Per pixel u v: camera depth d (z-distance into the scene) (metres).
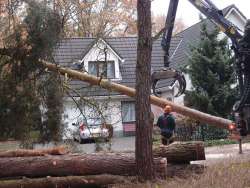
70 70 13.55
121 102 28.61
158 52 32.25
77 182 9.27
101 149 13.07
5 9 12.80
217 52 22.17
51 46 12.82
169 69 11.05
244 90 11.16
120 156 9.49
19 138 13.04
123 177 9.25
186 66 23.91
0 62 12.95
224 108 21.73
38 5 12.74
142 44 9.29
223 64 21.97
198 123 20.78
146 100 9.23
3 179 9.48
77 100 13.55
